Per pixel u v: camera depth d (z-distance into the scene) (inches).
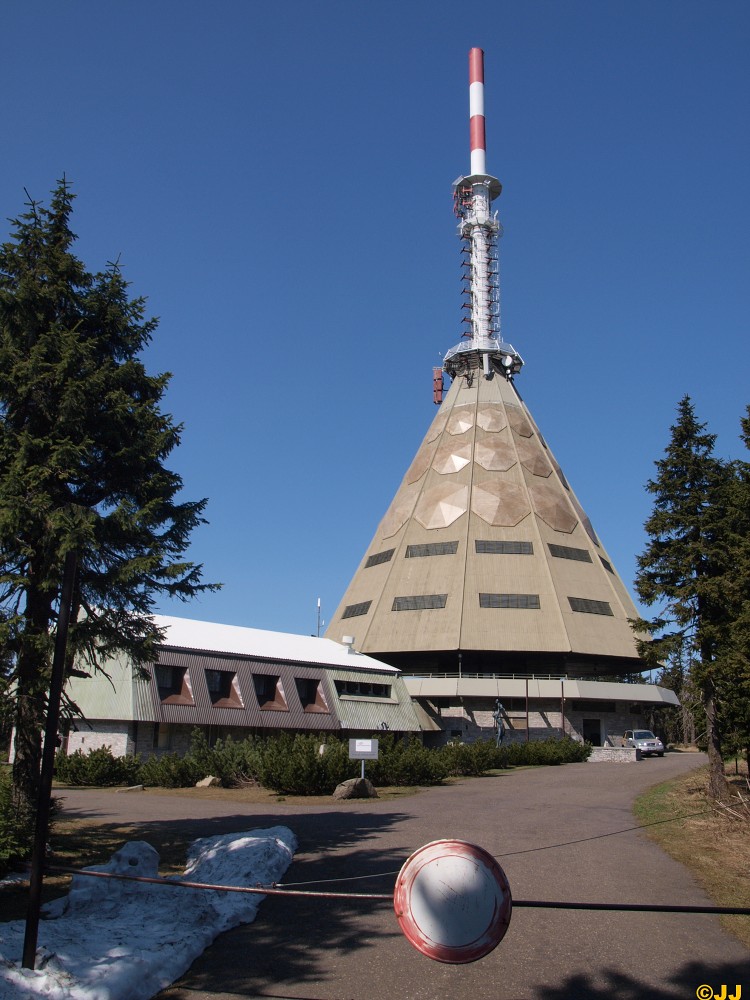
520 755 2034.9
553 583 3031.5
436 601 3026.6
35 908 344.2
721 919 494.3
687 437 1132.5
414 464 3690.9
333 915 493.0
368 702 2290.8
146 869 528.7
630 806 1070.4
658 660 1105.4
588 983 381.7
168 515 713.0
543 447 3656.5
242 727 1899.6
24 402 663.8
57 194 730.2
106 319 728.3
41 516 619.5
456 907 267.7
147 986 357.4
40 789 357.4
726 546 1056.2
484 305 3880.4
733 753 1130.7
